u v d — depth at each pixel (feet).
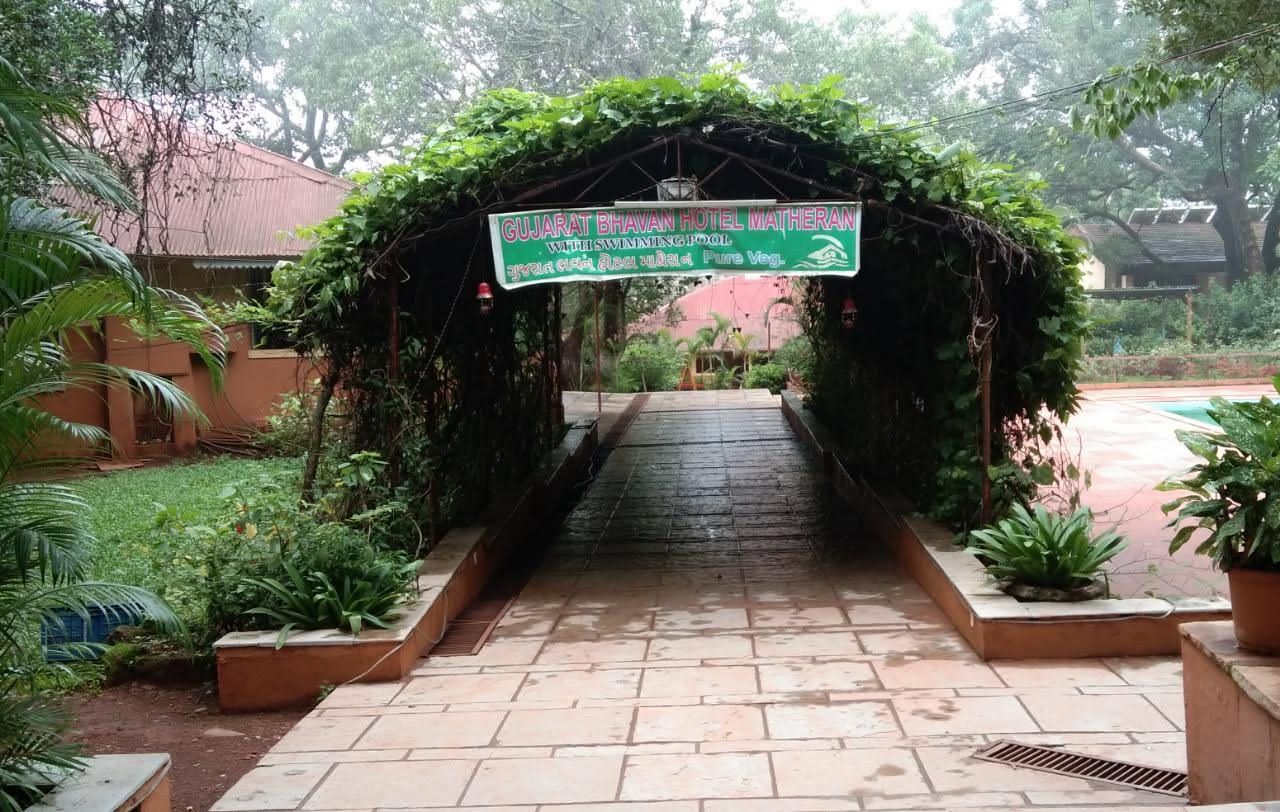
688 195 20.20
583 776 12.05
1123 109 20.34
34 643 9.26
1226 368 70.64
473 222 21.39
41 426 9.12
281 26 67.00
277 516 18.75
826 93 19.98
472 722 14.24
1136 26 67.97
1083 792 10.93
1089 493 29.86
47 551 8.75
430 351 23.70
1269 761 8.71
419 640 17.58
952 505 22.08
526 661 17.33
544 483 31.17
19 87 8.57
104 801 8.55
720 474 36.35
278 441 40.70
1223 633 10.42
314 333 21.01
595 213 20.16
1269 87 22.22
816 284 37.47
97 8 27.32
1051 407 21.71
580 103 20.22
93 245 9.15
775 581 22.35
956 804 10.76
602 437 45.57
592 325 64.85
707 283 78.59
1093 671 15.24
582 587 22.65
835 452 34.47
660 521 29.63
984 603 16.67
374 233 20.29
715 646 17.66
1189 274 90.02
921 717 13.57
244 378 45.34
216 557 18.08
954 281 21.24
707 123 20.01
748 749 12.68
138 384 9.68
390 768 12.58
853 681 15.31
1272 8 20.90
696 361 73.92
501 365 29.86
